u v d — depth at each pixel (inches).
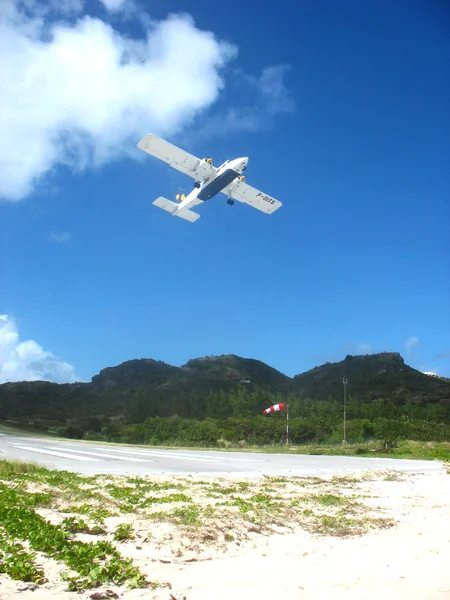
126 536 309.7
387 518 415.5
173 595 215.8
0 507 337.4
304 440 1859.0
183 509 403.2
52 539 273.7
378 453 1321.4
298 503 464.1
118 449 1326.3
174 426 2082.9
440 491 582.6
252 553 299.6
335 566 269.7
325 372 4808.1
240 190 1306.6
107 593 212.1
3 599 192.1
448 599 220.2
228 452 1330.0
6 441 1603.1
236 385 4503.0
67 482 524.1
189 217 1403.8
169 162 1226.0
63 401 4151.1
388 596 221.5
